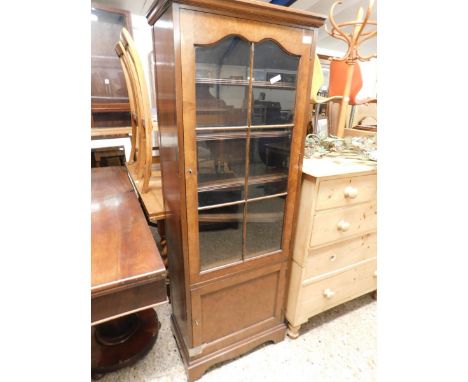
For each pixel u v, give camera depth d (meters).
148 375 1.18
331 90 1.49
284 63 0.90
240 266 1.08
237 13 0.75
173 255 1.13
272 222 1.13
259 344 1.29
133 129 1.85
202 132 0.85
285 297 1.33
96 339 1.23
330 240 1.21
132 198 1.26
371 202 1.24
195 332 1.09
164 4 0.71
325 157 1.31
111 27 2.51
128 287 0.68
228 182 0.96
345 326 1.45
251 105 0.90
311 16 0.84
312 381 1.17
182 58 0.73
